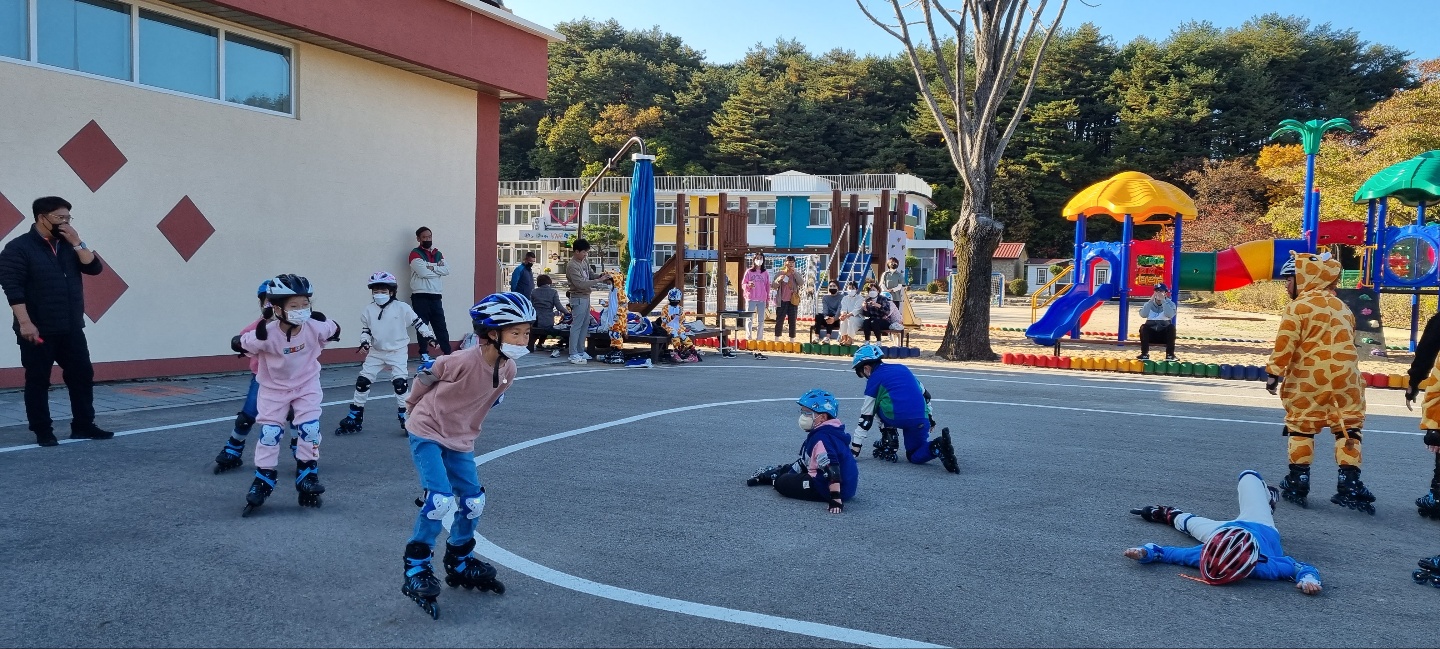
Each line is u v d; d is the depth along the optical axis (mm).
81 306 7199
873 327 18391
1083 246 20578
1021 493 6371
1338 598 4383
